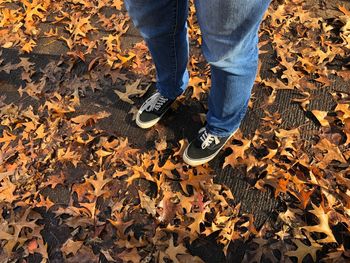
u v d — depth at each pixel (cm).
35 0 254
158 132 186
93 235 157
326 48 212
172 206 162
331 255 143
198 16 111
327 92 193
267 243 150
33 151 183
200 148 169
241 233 154
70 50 227
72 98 204
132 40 229
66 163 179
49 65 220
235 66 125
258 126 184
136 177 171
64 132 189
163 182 169
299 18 227
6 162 180
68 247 154
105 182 169
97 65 218
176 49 150
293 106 189
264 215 158
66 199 168
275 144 176
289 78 198
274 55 212
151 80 207
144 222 159
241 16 100
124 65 216
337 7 231
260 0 98
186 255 149
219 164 173
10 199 167
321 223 149
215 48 114
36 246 155
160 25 136
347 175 164
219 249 151
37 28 241
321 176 163
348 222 151
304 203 157
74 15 244
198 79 201
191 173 168
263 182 164
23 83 214
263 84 199
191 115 190
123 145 181
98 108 198
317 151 173
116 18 241
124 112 195
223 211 159
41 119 195
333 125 181
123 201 165
